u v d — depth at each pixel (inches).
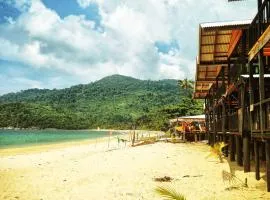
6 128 5452.8
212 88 961.5
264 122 371.9
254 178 448.5
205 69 815.1
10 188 442.9
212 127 1047.6
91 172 553.0
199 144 1216.8
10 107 5723.4
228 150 722.2
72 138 2381.9
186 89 2532.0
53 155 976.9
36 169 627.8
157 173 518.6
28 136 2753.4
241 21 496.7
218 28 505.0
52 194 400.8
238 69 616.4
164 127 2952.8
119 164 637.3
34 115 5605.3
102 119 6378.0
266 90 525.7
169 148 1008.2
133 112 6939.0
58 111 6200.8
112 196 376.8
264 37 343.6
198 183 431.2
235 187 395.2
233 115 599.2
